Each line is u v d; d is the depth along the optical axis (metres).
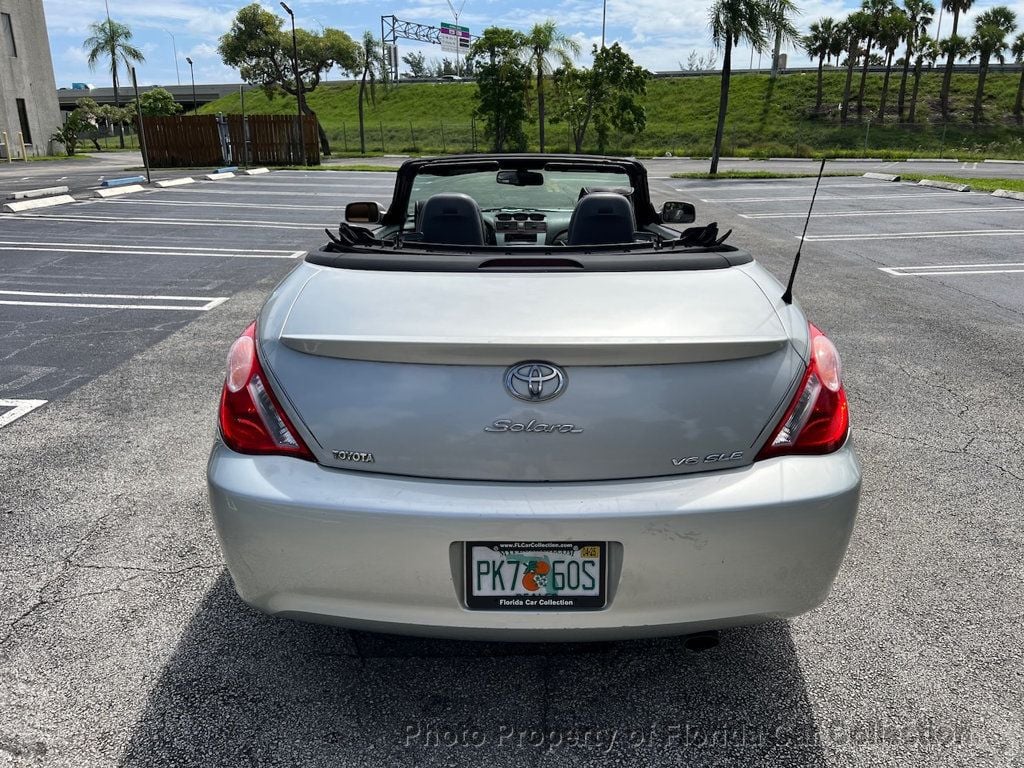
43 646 2.24
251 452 1.75
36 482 3.31
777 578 1.71
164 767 1.79
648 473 1.68
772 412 1.74
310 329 1.77
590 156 3.40
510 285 1.88
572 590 1.68
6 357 5.14
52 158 41.03
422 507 1.63
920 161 37.62
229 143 31.62
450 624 1.70
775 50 24.14
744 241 10.55
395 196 3.53
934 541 2.86
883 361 5.06
